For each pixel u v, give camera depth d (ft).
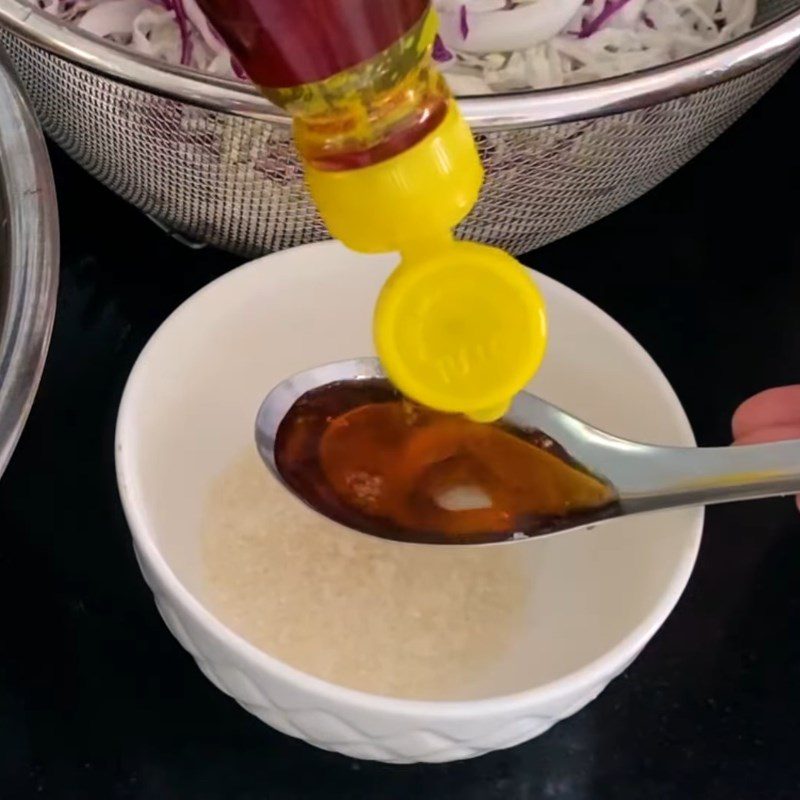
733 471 0.97
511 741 0.96
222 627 0.91
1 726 1.03
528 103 1.03
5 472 1.16
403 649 1.04
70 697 1.05
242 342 1.10
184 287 1.29
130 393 0.99
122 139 1.12
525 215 1.19
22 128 1.03
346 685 1.01
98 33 1.26
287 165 1.09
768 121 1.50
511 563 1.10
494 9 1.23
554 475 1.01
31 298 0.99
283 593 1.06
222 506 1.10
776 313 1.34
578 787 1.05
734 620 1.14
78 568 1.11
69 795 1.01
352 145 0.73
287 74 0.71
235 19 0.71
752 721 1.09
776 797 1.06
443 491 1.01
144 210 1.26
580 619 1.04
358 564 1.08
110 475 1.17
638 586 1.00
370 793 1.04
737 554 1.18
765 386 1.28
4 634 1.07
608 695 1.10
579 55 1.29
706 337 1.31
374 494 1.01
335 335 1.15
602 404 1.09
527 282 0.79
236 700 1.02
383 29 0.71
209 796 1.02
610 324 1.07
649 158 1.18
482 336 0.80
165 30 1.26
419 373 0.80
